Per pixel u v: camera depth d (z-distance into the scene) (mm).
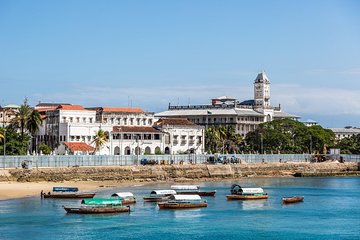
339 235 117438
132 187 198500
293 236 116062
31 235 112312
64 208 136125
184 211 143625
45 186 185375
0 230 116250
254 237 114688
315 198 175500
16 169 199125
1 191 170125
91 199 139875
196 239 111875
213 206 153750
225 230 120750
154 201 159250
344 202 165750
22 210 138750
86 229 118625
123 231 117438
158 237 112750
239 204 158500
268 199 171125
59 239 109562
